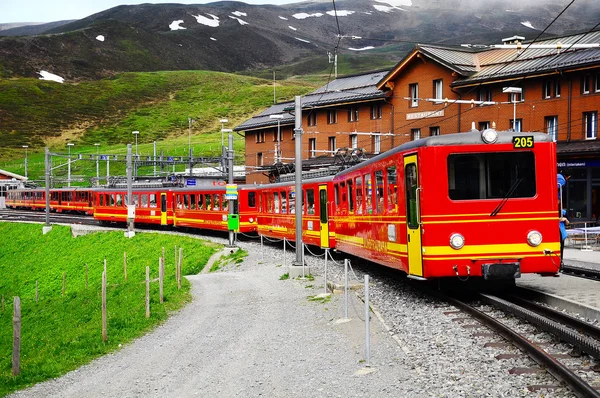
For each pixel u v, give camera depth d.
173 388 10.47
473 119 48.47
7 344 24.88
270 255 33.06
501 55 50.03
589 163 41.72
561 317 12.60
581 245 34.19
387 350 11.59
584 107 42.41
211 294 22.08
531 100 45.25
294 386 9.90
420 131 53.19
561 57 44.12
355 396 9.06
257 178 73.75
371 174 19.38
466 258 14.59
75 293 35.91
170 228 57.41
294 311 16.98
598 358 9.42
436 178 14.66
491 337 11.64
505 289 16.81
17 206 104.56
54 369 12.72
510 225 14.70
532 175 14.78
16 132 182.50
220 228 44.16
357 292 18.97
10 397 10.88
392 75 54.09
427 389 8.94
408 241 15.82
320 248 31.33
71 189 84.69
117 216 62.19
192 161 62.22
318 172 32.88
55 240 62.94
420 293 17.53
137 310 20.19
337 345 12.43
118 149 157.88
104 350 14.23
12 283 56.69
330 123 63.31
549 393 8.30
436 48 52.47
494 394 8.45
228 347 13.28
